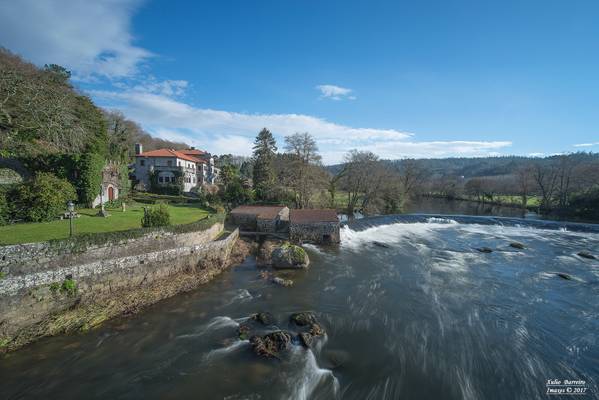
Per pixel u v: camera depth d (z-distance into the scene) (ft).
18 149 114.21
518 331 59.67
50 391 41.81
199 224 95.25
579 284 84.69
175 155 215.51
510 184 293.84
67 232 76.33
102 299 65.10
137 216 110.11
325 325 60.54
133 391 41.98
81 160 116.98
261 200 198.08
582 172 223.92
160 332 56.49
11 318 52.60
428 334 57.93
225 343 52.65
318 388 43.11
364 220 160.97
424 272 92.68
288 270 92.27
